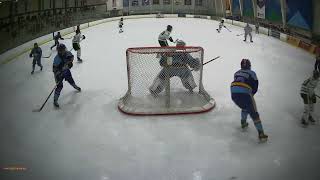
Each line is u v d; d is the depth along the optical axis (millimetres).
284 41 15320
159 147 5293
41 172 4613
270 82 8797
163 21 26875
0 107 7207
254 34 18484
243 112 5734
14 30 13078
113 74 9859
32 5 15484
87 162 4883
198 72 6969
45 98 7766
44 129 6062
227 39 16688
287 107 6949
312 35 13484
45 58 12375
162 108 6652
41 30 16453
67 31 19406
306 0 13602
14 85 8883
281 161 4789
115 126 6125
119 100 7371
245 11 21641
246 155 4984
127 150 5223
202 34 18750
